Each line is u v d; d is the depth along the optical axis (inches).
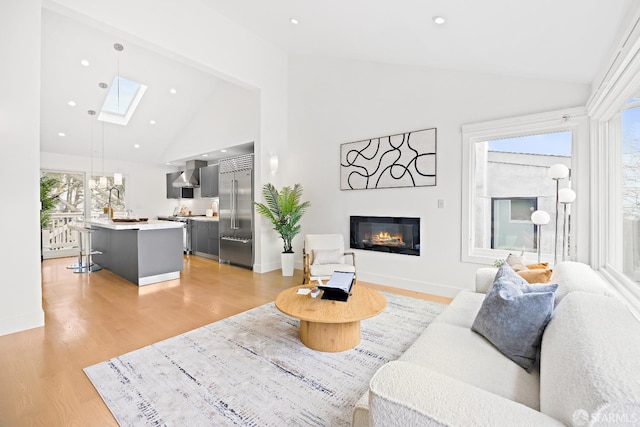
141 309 128.5
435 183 147.4
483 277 98.6
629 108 80.7
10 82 100.8
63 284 168.4
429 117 149.1
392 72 161.3
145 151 297.0
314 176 196.5
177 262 183.3
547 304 55.6
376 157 167.5
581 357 33.9
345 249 182.4
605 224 100.5
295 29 155.7
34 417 62.9
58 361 85.1
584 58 90.5
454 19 95.4
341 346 91.3
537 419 29.0
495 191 135.2
